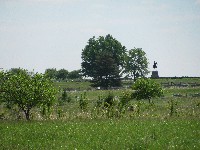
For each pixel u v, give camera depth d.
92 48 133.75
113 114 33.03
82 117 31.91
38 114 34.03
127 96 39.09
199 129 21.94
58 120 29.41
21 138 19.11
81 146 16.69
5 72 32.44
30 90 31.69
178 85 89.38
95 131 21.72
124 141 17.75
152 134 19.91
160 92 52.09
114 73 104.56
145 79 53.16
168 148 15.77
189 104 46.50
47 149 16.11
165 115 32.84
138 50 141.50
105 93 72.81
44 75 33.12
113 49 136.75
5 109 34.12
